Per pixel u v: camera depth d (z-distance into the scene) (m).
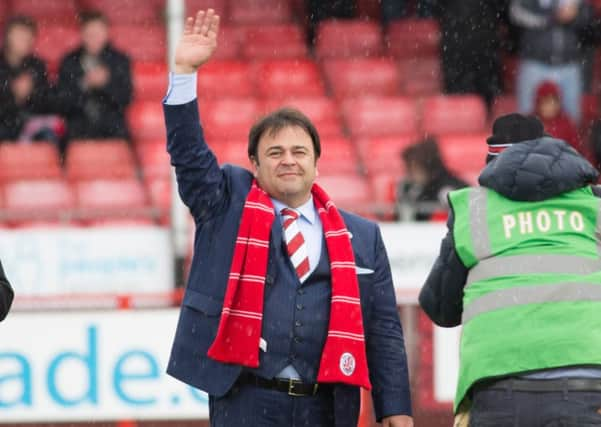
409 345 22.83
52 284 26.61
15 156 33.91
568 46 36.25
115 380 22.02
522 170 14.05
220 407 14.21
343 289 14.23
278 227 14.34
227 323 13.98
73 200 33.09
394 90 39.97
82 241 26.70
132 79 34.41
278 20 41.41
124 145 34.31
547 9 35.97
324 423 14.27
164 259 26.80
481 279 14.02
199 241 14.44
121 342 22.02
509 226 14.09
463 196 14.45
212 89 39.12
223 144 36.22
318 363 14.16
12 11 40.47
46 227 27.67
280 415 14.08
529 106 36.38
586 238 14.04
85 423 22.02
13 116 34.00
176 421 22.25
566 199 14.15
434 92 39.94
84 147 34.22
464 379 13.92
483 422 13.73
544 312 13.66
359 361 14.15
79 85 34.03
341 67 40.25
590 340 13.52
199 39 14.05
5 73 33.97
